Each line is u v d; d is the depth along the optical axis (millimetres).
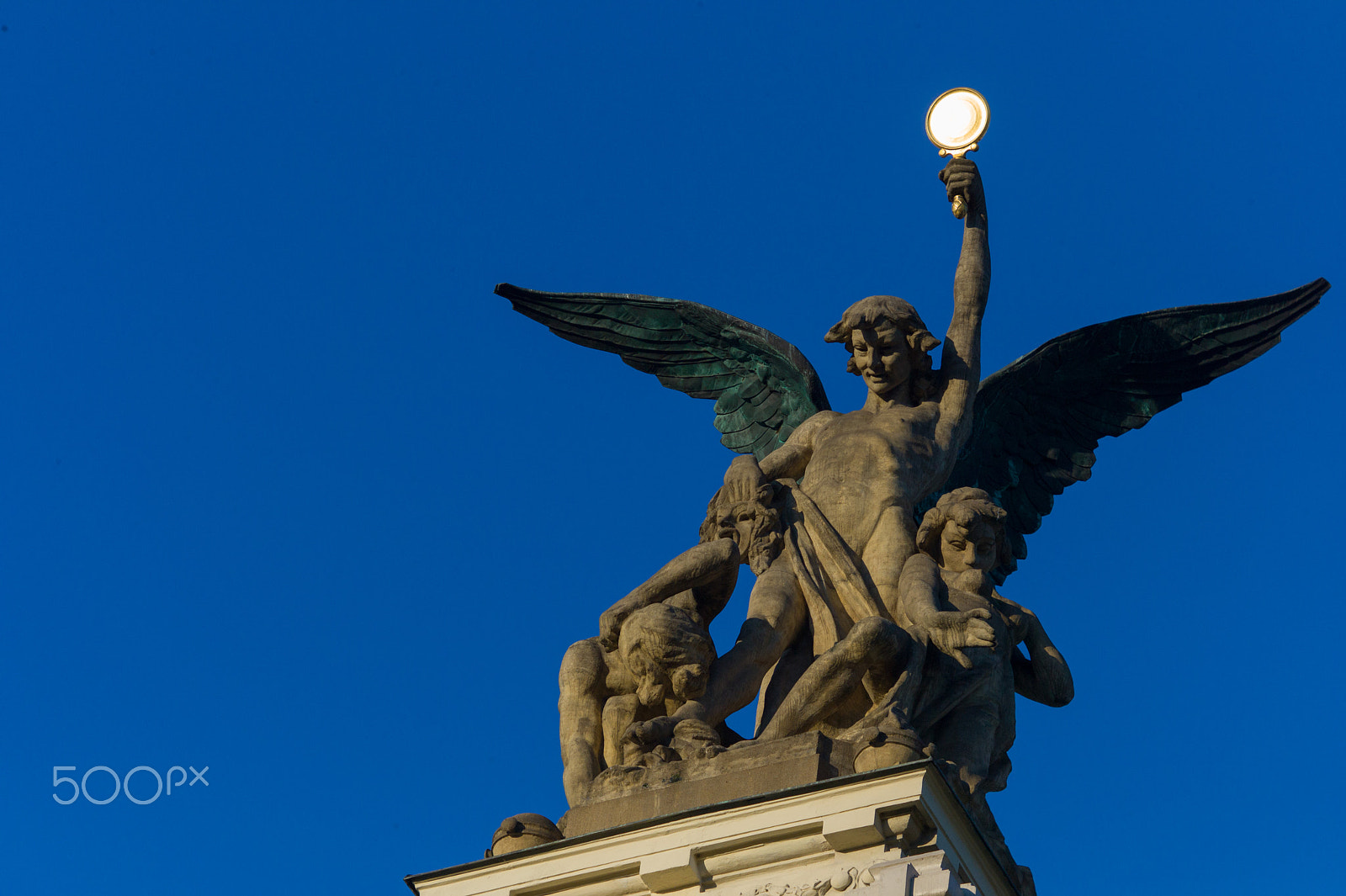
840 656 21594
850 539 24047
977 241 26734
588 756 22047
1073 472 28531
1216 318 28469
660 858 20109
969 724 22422
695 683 21984
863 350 25531
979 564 23453
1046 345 28281
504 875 20734
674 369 29141
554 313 29172
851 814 19656
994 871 20922
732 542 23547
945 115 27172
